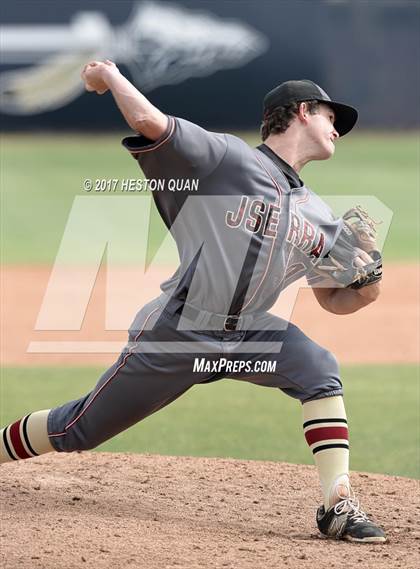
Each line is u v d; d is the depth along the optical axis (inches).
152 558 519.5
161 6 3855.8
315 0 3917.3
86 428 587.8
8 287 1830.7
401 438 928.9
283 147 593.0
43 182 3088.1
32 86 3983.8
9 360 1295.5
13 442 601.3
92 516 609.9
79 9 3855.8
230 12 3863.2
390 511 661.9
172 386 579.5
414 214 2625.5
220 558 525.7
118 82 527.2
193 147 533.0
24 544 535.5
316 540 581.6
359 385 1161.4
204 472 757.3
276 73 3924.7
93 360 1298.0
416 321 1569.9
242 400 1117.7
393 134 4138.8
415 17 4013.3
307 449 891.4
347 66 4028.1
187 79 3897.6
